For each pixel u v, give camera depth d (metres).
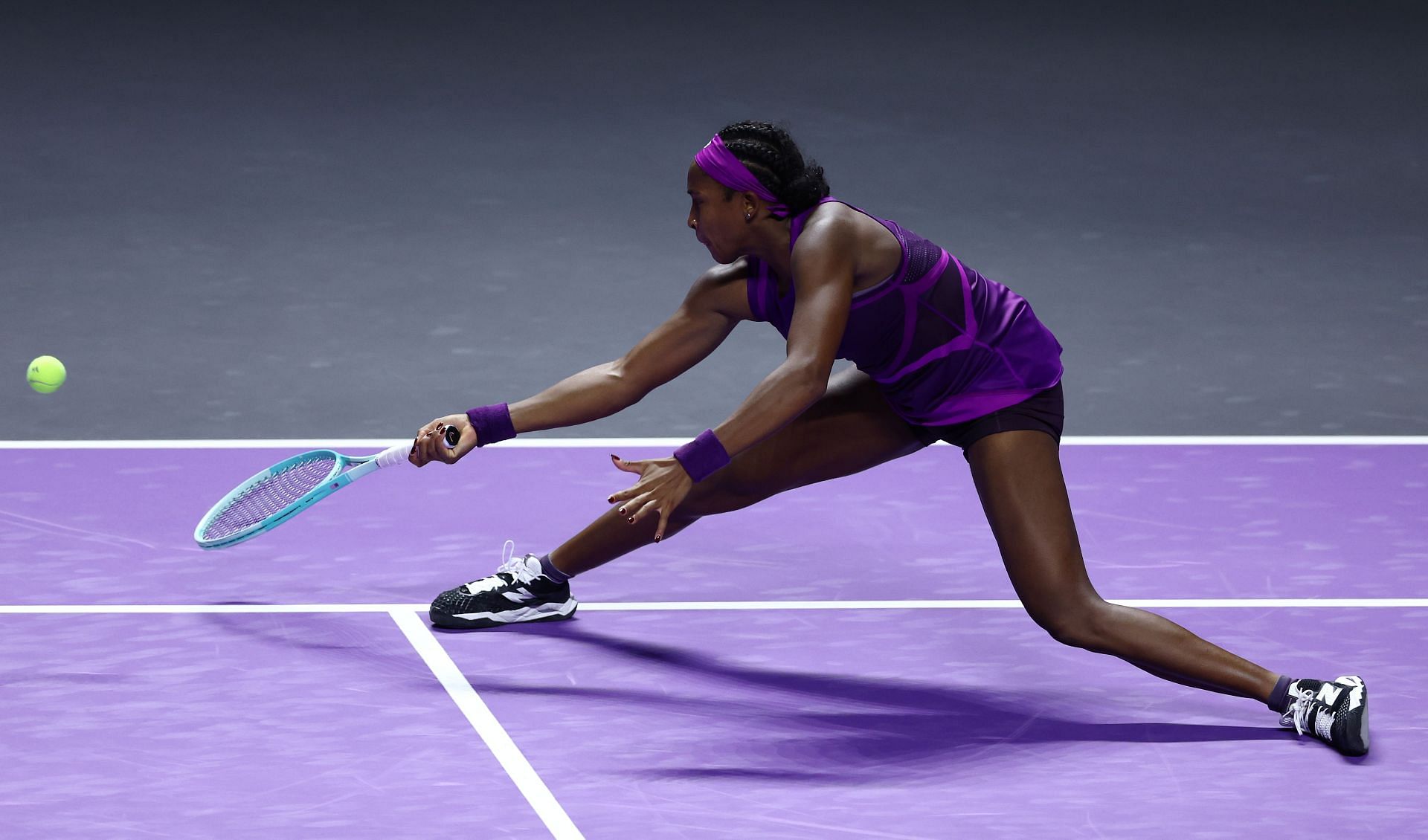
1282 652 22.03
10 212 46.81
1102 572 24.89
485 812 17.56
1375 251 45.72
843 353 20.34
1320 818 17.59
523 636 22.58
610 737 19.52
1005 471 19.84
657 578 24.80
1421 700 20.56
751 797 18.00
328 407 33.28
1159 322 39.72
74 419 32.09
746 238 19.72
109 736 19.31
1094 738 19.62
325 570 24.73
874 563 25.33
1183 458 30.19
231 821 17.31
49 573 24.36
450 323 38.91
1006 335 20.05
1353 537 26.39
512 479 28.80
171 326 38.06
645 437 31.73
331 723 19.77
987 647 22.33
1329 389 35.16
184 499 27.56
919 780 18.47
